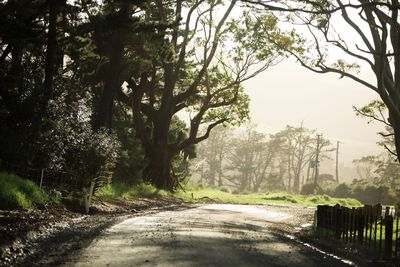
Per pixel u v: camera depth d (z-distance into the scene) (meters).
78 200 20.38
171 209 28.25
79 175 23.92
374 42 26.33
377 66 26.14
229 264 10.27
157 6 44.84
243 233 16.73
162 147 49.94
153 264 9.72
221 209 32.62
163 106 50.62
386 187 101.00
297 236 18.20
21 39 20.95
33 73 28.44
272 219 26.72
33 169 19.88
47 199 18.56
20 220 13.36
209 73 54.03
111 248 11.32
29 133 20.58
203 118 55.16
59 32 27.27
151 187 41.56
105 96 35.22
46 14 29.83
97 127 34.56
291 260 11.57
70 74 39.84
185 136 61.16
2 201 15.50
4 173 17.39
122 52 36.50
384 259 13.03
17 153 19.69
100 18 26.91
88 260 9.76
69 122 23.97
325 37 26.81
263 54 31.56
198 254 11.24
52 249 10.66
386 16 24.61
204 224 19.06
